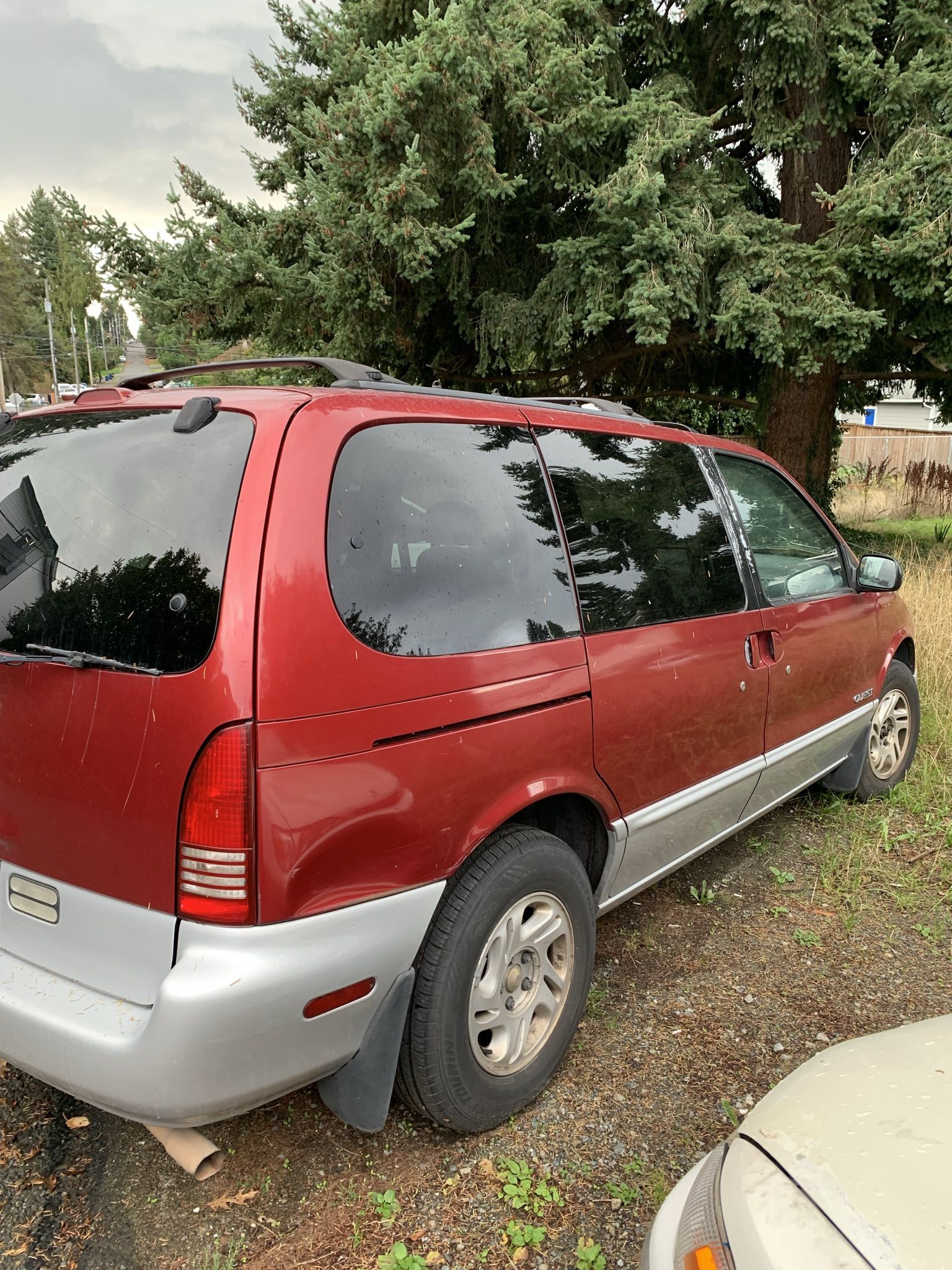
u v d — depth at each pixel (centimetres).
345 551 180
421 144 766
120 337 13788
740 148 1100
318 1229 192
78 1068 166
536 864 216
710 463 316
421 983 195
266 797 160
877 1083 139
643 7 897
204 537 170
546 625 224
